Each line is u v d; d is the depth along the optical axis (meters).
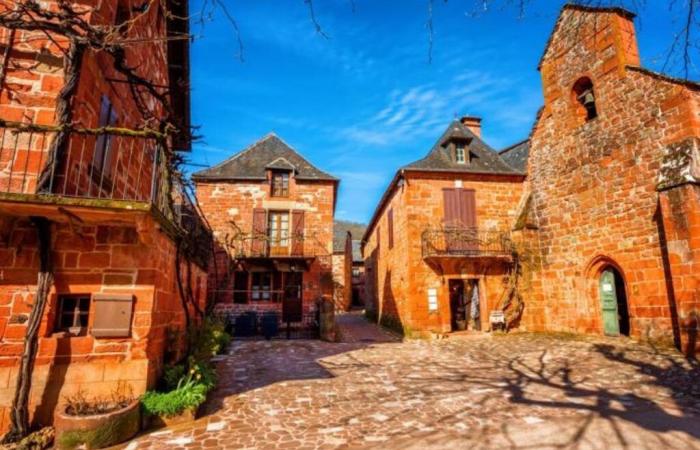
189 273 7.29
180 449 4.09
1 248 4.62
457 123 17.48
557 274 12.98
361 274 34.31
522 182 15.22
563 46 13.21
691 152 8.86
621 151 10.97
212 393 6.32
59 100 4.64
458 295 16.48
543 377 7.31
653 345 9.54
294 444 4.26
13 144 4.62
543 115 13.98
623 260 10.75
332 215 16.34
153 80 8.22
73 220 4.70
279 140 18.92
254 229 15.77
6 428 4.31
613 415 5.02
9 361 4.46
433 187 14.66
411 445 4.20
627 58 11.08
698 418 4.86
